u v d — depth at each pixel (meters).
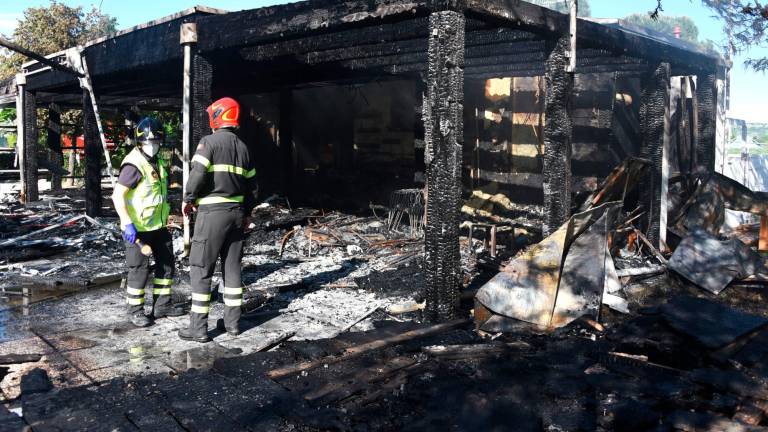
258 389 3.65
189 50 7.56
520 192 11.47
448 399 3.51
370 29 6.98
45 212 13.06
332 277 7.45
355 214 12.99
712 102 10.10
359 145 14.57
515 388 3.66
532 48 7.56
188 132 7.55
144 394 3.61
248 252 9.14
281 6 6.52
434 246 5.18
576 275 5.19
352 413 3.37
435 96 5.02
